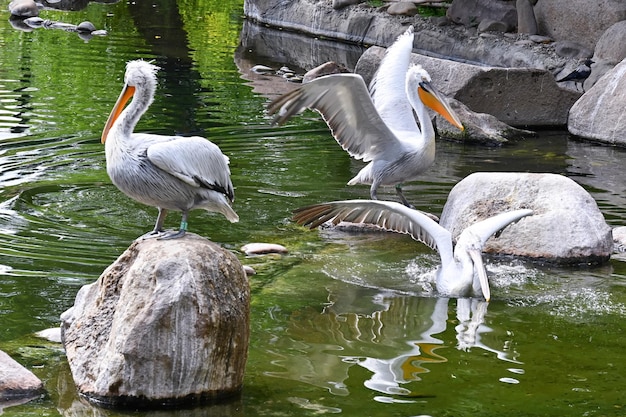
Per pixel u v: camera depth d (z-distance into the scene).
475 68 18.23
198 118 17.41
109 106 17.89
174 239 7.07
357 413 6.53
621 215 12.25
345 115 11.23
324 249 10.80
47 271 9.39
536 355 7.79
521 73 18.36
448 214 11.49
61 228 10.86
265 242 10.93
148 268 6.65
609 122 17.28
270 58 24.36
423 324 8.48
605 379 7.30
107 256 9.95
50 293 8.80
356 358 7.61
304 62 23.95
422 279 9.84
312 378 7.16
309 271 9.98
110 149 7.36
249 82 21.08
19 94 18.55
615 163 15.52
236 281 6.82
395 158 11.69
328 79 10.53
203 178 7.41
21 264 9.55
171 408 6.57
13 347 7.59
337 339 8.05
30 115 16.84
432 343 8.01
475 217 11.14
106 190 12.54
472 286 9.34
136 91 7.34
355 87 10.80
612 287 9.73
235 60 23.89
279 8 29.86
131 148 7.29
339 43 27.27
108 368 6.62
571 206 10.88
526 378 7.27
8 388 6.73
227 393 6.76
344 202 9.81
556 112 18.72
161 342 6.53
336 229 11.63
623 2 22.62
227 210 7.77
